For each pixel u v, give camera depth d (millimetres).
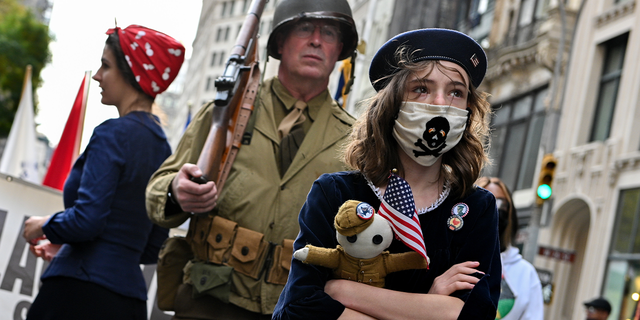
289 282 2219
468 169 2334
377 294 2143
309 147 3512
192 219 3434
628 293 16406
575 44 20625
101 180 3645
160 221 3346
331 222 2277
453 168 2338
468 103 2391
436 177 2346
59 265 3654
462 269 2193
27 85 8484
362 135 2406
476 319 2098
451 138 2254
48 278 3658
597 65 19703
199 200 3156
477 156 2396
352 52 3840
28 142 8461
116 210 3740
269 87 3691
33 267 5441
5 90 38719
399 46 2346
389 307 2129
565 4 21453
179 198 3176
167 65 4055
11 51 38594
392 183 2219
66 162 6953
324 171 3486
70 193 3840
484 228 2289
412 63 2297
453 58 2311
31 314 3629
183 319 3316
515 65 22891
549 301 13008
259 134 3500
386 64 2396
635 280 16266
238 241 3291
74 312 3580
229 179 3402
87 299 3594
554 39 20922
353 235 2104
